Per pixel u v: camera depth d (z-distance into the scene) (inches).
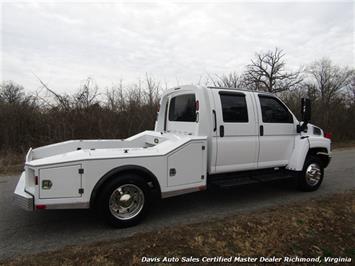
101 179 136.7
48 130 386.6
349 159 388.2
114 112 437.1
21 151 364.2
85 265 107.0
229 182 180.5
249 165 189.2
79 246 124.0
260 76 1202.6
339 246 127.6
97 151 150.9
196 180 164.1
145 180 149.6
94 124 410.0
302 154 207.9
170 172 154.4
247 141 185.2
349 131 693.3
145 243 125.7
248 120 186.1
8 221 154.8
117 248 121.0
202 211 172.6
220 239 130.4
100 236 135.4
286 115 209.5
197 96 173.3
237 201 194.2
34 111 391.2
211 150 170.7
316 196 206.2
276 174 205.6
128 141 206.8
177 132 200.7
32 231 141.7
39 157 175.8
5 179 250.5
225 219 157.2
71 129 393.1
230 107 179.5
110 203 140.9
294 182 228.8
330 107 711.1
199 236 133.1
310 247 125.4
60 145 184.4
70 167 131.0
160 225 149.5
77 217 161.5
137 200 149.3
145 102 462.6
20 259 112.3
